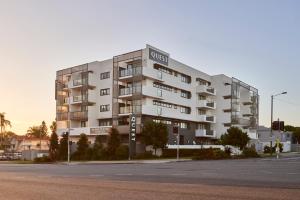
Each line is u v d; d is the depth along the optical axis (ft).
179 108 211.41
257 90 290.97
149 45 184.96
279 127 156.76
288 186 41.98
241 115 275.80
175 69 206.69
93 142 198.80
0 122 333.01
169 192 36.68
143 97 184.24
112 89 194.90
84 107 206.49
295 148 325.21
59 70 225.56
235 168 83.10
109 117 196.13
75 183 47.60
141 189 39.55
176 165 103.04
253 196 33.32
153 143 168.35
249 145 255.50
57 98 224.33
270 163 111.04
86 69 209.77
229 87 242.58
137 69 180.24
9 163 155.02
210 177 56.49
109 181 50.24
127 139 185.78
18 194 36.47
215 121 238.07
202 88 224.74
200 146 211.20
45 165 126.82
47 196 34.76
